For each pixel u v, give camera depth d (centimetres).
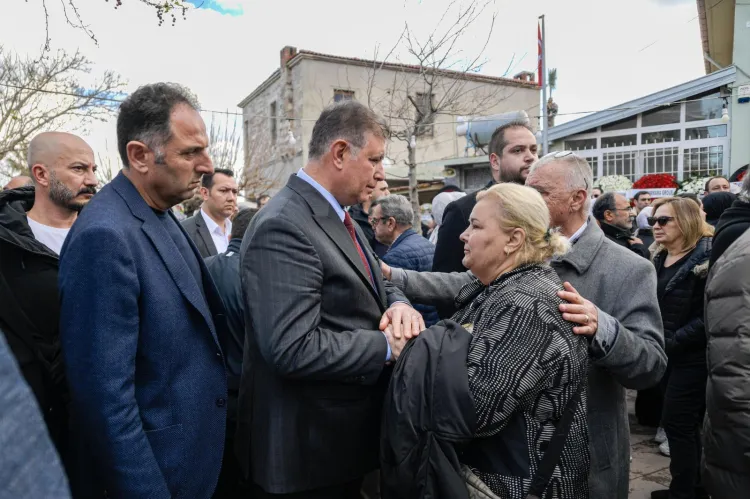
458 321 154
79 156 218
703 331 255
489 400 120
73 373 121
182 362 137
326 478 148
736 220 224
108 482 121
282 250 138
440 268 251
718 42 1221
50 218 220
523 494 124
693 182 787
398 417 129
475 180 1395
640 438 371
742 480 148
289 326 134
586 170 181
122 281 123
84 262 121
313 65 1442
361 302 152
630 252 177
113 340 120
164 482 126
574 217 182
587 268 174
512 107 1466
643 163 1036
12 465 49
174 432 134
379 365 144
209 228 390
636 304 167
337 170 154
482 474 129
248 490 180
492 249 146
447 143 1565
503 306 132
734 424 148
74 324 121
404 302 172
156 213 149
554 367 124
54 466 54
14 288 156
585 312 136
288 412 146
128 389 122
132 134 136
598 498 162
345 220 165
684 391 261
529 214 143
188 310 141
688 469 260
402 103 937
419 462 125
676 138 1001
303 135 1453
